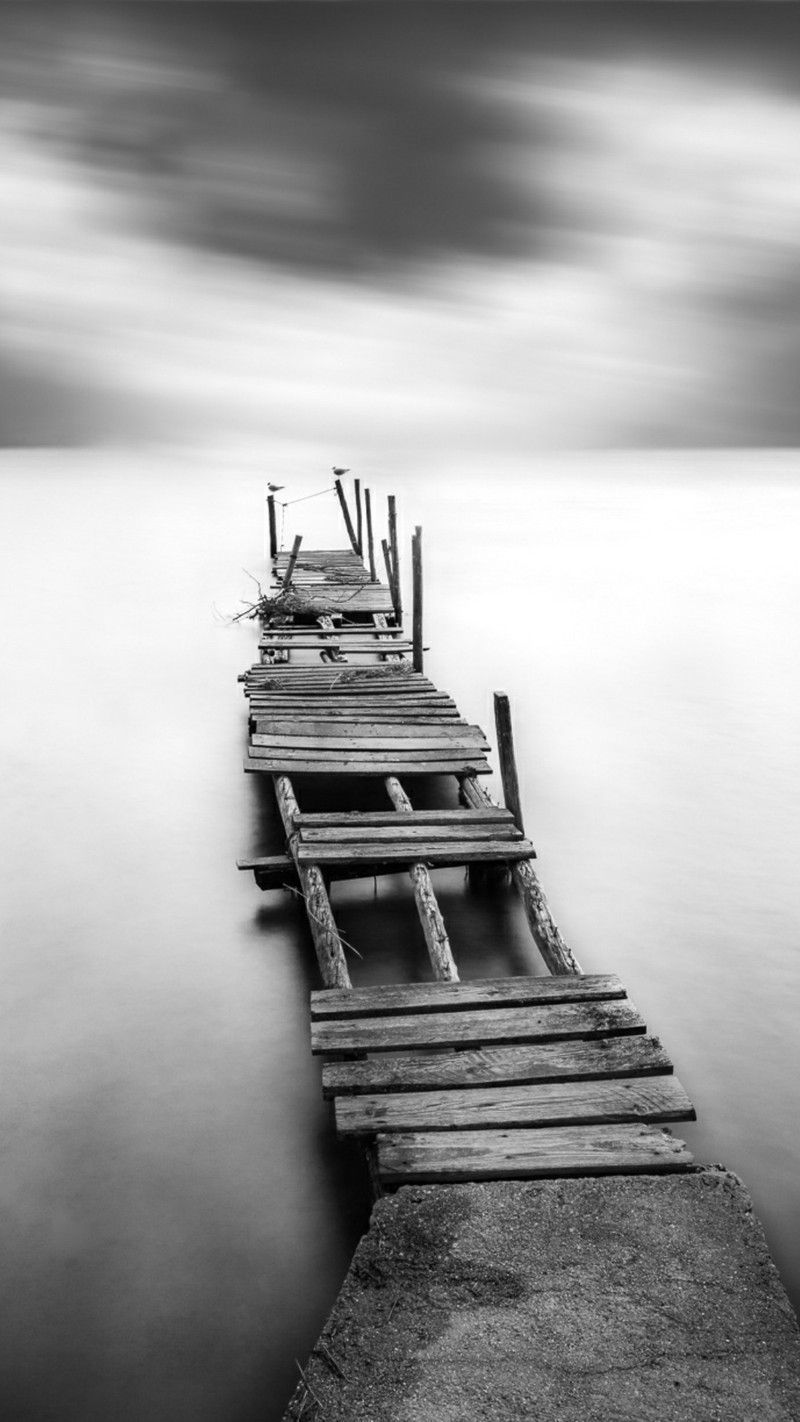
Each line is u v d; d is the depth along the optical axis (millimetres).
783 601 22203
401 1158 4469
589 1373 3461
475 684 15438
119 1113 5703
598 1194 4289
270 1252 4715
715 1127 5602
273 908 8203
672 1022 6605
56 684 15414
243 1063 6168
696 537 31906
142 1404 3973
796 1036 6465
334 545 30016
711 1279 3852
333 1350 3598
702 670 16281
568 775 11461
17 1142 5449
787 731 13141
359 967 7133
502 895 8305
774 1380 3434
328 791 10500
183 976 7184
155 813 10328
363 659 14852
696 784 11195
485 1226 4121
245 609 20859
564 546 29969
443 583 24016
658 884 8656
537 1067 5094
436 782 10812
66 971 7262
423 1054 6180
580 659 16938
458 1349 3576
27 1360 4160
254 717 11109
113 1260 4664
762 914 8125
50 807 10523
